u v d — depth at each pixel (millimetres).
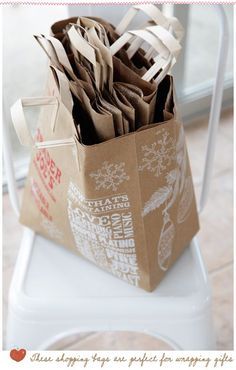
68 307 771
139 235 710
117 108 630
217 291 1204
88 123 666
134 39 729
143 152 638
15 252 1279
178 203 749
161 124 629
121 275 787
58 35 720
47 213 802
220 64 751
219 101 784
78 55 680
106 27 715
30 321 780
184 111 1549
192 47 1447
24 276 810
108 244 732
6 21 1348
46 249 853
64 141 628
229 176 1468
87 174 636
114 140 613
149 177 666
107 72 648
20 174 1387
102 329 786
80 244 785
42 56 1361
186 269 818
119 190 663
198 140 1557
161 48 627
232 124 1611
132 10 695
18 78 1372
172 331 786
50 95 691
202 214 1370
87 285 797
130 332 1146
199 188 1411
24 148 1396
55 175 725
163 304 768
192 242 860
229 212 1378
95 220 697
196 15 1396
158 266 765
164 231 741
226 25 725
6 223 1344
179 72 1453
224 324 1145
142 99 632
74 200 706
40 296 783
